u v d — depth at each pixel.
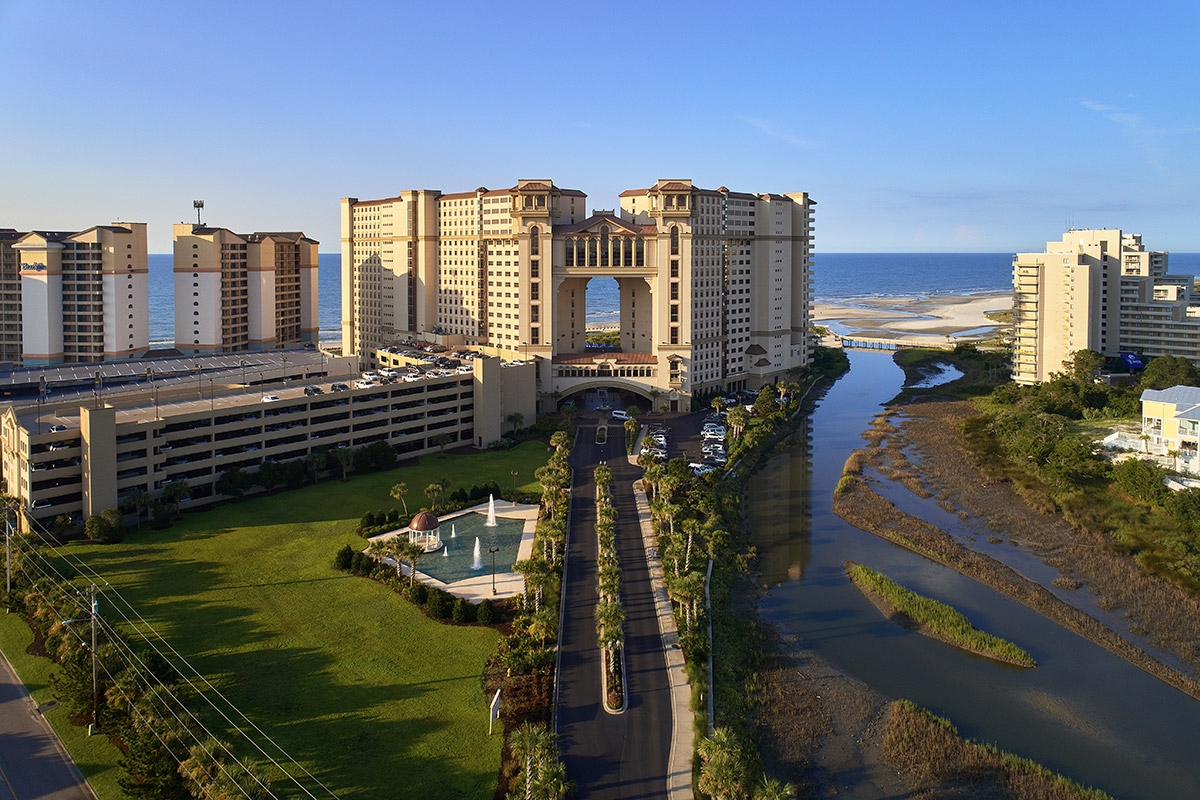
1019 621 126.12
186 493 156.62
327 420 187.62
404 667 105.31
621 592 129.12
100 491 145.62
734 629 120.69
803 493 189.00
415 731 92.12
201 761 79.06
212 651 107.38
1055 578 141.00
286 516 157.88
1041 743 97.19
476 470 193.75
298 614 118.44
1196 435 182.12
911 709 101.75
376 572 131.12
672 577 124.88
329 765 86.06
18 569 118.81
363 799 81.31
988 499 183.00
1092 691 107.62
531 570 120.06
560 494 162.62
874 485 194.62
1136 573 141.50
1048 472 188.00
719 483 185.62
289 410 178.88
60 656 102.12
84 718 92.19
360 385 196.75
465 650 110.00
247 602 121.62
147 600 121.06
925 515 173.62
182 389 183.62
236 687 99.31
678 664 108.50
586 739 92.25
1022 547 155.38
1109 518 164.00
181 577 129.38
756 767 90.56
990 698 106.06
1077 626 123.62
